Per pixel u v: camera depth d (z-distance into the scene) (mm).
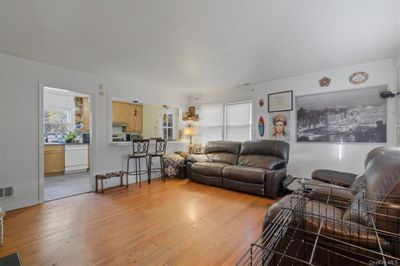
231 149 4539
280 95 4105
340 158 3398
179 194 3531
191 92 5480
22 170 2959
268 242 1101
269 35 2295
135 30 2182
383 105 3039
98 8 1782
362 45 2561
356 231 1164
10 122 2863
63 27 2111
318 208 1562
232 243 1913
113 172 4062
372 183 1389
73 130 6250
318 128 3627
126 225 2291
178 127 6117
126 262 1634
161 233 2104
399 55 2854
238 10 1820
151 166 4867
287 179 3312
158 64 3271
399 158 1323
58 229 2199
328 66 3359
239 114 4934
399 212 1080
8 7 1747
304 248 1271
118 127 7004
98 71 3621
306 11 1833
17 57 2918
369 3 1719
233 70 3584
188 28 2145
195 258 1685
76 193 3609
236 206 2912
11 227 2256
